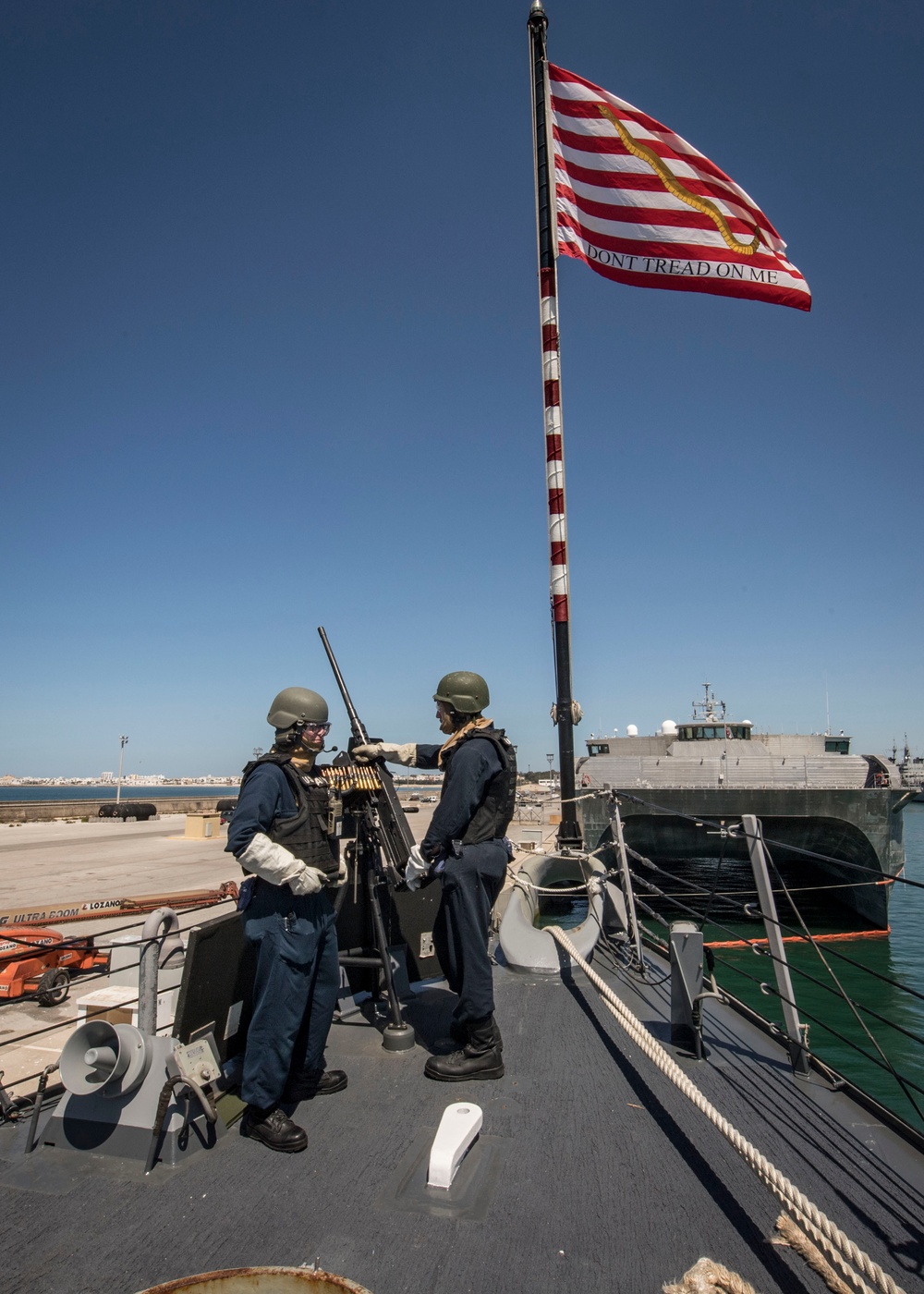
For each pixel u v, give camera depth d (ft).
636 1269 6.08
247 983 9.91
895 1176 7.55
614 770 56.49
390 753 11.83
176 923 9.14
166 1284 5.86
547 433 20.66
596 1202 7.07
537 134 21.74
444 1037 11.70
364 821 11.62
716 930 48.75
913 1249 6.35
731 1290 5.80
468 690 10.75
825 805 48.73
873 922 48.60
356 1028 12.16
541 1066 10.57
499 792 10.46
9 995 26.27
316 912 8.73
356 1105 9.30
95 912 41.01
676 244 24.98
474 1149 8.12
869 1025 30.78
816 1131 8.52
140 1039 8.13
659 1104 9.29
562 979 15.23
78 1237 6.57
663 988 14.76
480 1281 5.93
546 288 21.18
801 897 57.57
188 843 92.94
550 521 20.34
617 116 25.32
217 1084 8.93
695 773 55.42
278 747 9.35
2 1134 8.60
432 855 9.89
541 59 21.97
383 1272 6.05
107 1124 8.04
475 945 10.05
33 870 66.13
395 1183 7.46
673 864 60.80
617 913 19.63
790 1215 6.84
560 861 26.76
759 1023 12.34
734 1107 9.16
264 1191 7.31
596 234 24.88
